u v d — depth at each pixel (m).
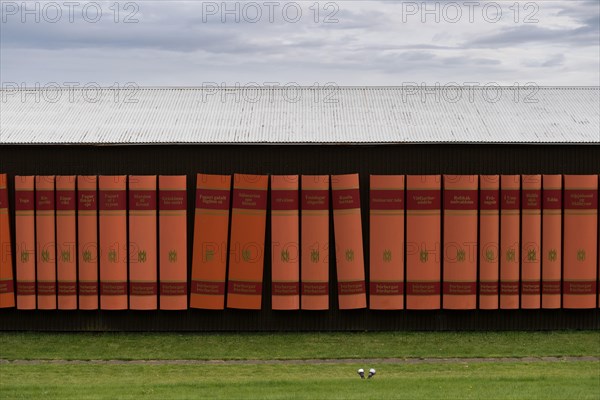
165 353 45.56
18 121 50.66
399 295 48.19
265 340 47.34
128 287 48.41
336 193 48.00
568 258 48.59
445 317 48.62
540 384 37.28
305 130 49.25
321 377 40.47
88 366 43.31
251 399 34.12
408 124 50.09
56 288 48.59
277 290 48.09
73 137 48.81
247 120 50.56
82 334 48.44
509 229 48.34
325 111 51.66
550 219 48.47
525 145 48.38
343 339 47.47
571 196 48.47
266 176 48.06
